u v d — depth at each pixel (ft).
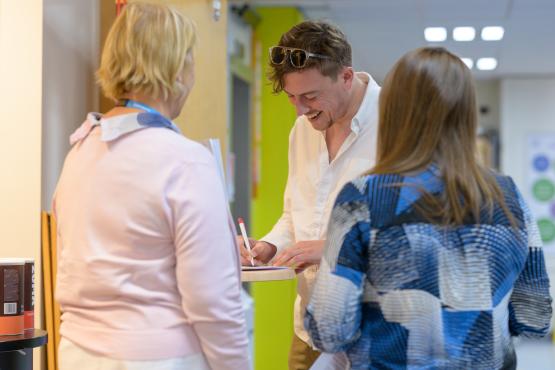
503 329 6.54
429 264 6.25
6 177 11.19
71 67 12.07
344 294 6.26
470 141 6.57
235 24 25.12
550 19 27.68
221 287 6.79
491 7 26.02
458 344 6.31
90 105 12.72
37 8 11.18
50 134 11.48
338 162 10.05
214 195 6.83
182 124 13.82
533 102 41.06
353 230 6.34
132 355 6.68
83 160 7.06
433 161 6.45
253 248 10.21
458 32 29.99
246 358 7.09
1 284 8.74
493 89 42.34
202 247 6.69
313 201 10.30
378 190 6.36
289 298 25.91
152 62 6.93
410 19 27.96
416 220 6.27
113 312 6.79
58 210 7.34
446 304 6.28
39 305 11.10
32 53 11.18
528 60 35.86
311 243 9.07
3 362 8.96
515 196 6.72
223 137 15.87
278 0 25.53
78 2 12.28
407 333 6.27
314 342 6.45
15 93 11.19
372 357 6.40
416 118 6.50
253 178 26.89
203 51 14.76
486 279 6.36
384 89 6.74
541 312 6.93
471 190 6.36
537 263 6.86
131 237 6.72
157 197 6.68
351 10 26.71
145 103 7.09
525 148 41.14
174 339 6.79
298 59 9.36
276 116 27.30
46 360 11.18
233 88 26.91
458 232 6.33
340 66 9.56
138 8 7.08
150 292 6.79
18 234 11.16
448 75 6.51
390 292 6.28
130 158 6.80
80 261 6.88
